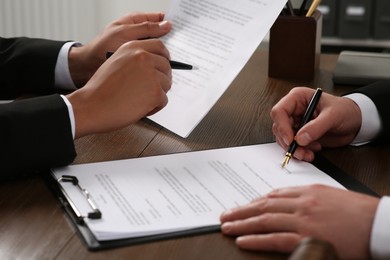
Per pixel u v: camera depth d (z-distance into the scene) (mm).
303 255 486
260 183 837
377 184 862
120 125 965
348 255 659
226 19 1092
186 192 811
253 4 1079
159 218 744
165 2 2328
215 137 1017
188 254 684
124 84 972
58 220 754
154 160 916
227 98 1208
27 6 2410
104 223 730
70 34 2436
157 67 1008
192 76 1068
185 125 1020
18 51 1272
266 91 1249
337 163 932
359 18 1897
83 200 789
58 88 1273
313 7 1302
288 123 952
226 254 683
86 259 674
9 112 878
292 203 704
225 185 831
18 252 687
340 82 1282
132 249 691
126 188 822
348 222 670
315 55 1321
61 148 879
